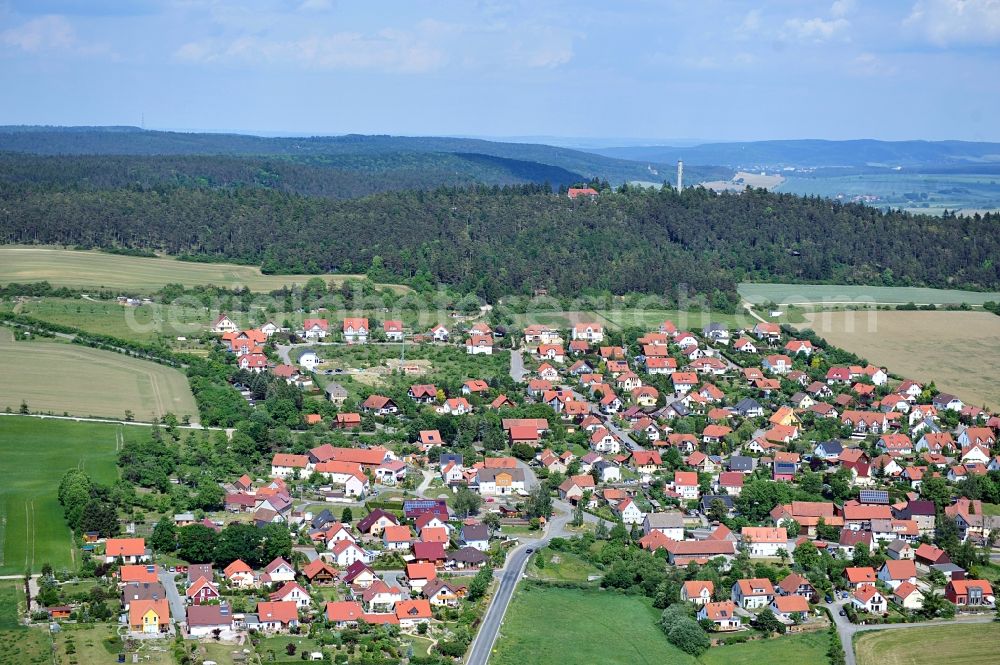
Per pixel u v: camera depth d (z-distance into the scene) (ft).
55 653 604.90
